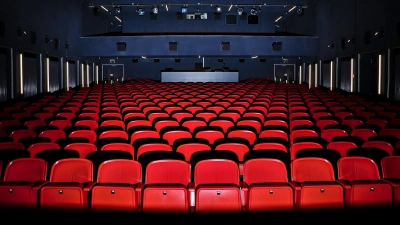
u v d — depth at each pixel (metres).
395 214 3.09
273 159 4.35
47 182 4.06
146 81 23.81
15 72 13.77
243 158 5.62
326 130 7.19
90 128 7.52
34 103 12.08
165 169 4.34
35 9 15.68
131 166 4.38
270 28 27.55
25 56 14.94
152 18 27.41
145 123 8.10
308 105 11.77
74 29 21.27
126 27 27.38
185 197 3.68
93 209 3.72
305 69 25.58
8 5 13.13
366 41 16.12
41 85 16.45
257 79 25.55
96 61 26.27
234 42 22.45
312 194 3.79
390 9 13.98
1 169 4.62
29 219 3.06
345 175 4.49
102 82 26.92
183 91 16.11
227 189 3.68
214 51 22.45
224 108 10.48
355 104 11.85
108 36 22.41
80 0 22.30
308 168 4.45
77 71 21.97
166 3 23.36
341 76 19.38
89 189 3.81
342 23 18.95
